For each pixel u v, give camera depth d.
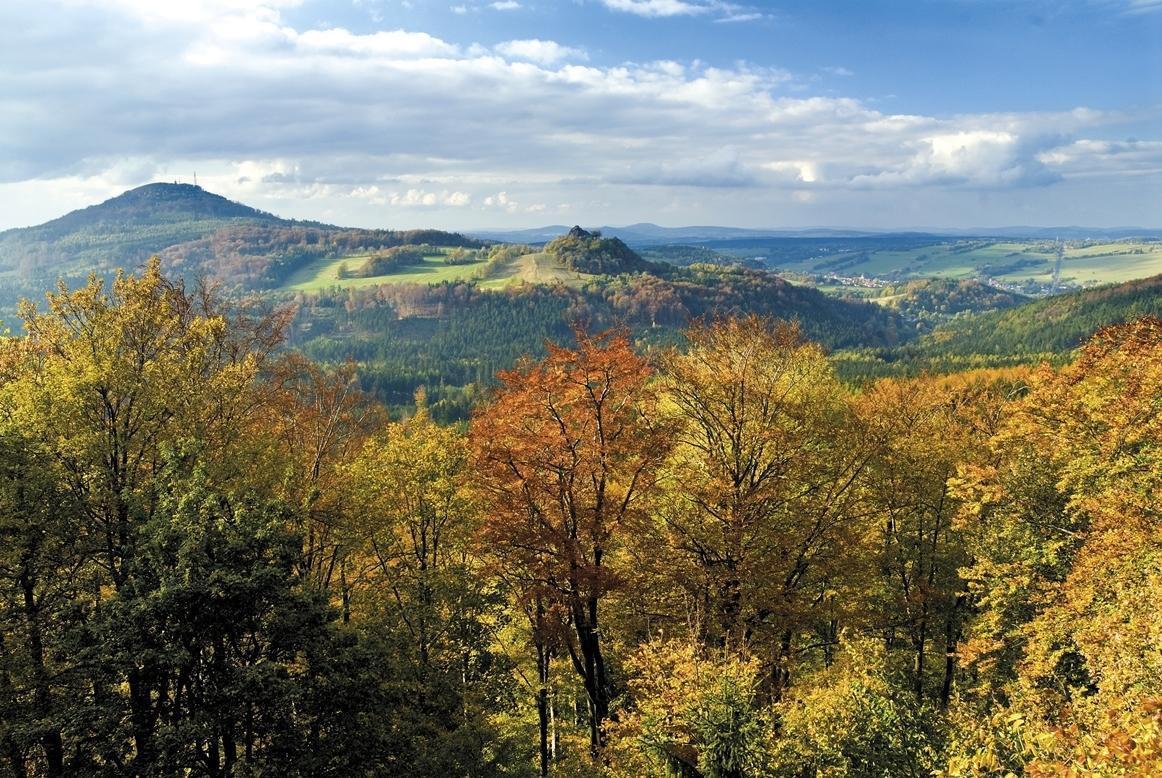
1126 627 16.28
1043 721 14.91
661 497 26.55
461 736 23.22
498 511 24.03
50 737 17.06
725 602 23.52
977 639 22.69
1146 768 9.70
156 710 17.38
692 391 25.84
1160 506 19.97
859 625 26.84
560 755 28.14
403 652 25.11
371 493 27.09
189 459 19.42
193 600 16.28
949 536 29.98
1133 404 22.25
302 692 17.45
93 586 19.27
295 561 19.92
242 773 16.14
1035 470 26.80
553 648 25.19
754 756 15.37
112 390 20.41
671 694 17.12
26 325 21.98
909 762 15.70
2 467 17.73
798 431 25.22
